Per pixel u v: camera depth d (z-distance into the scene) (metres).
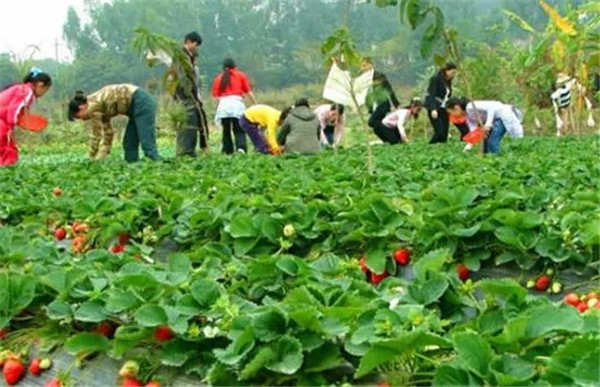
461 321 3.50
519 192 6.19
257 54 53.06
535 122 23.81
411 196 6.61
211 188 8.30
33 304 4.22
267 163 11.38
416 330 2.68
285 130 15.10
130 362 3.39
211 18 57.25
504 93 23.52
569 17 10.00
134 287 3.71
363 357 2.75
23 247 5.23
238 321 3.15
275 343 2.99
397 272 5.09
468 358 2.59
